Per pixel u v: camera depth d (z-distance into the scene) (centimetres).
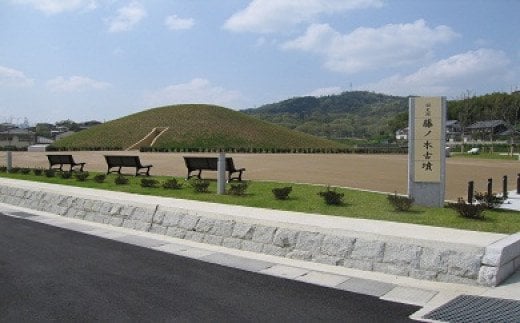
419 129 1020
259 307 503
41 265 673
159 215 942
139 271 645
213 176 1800
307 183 1483
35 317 473
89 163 2766
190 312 488
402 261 630
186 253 760
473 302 516
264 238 766
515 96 9319
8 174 1958
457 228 752
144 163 2672
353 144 7350
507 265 594
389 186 1500
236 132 6538
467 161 3444
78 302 518
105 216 1060
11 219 1105
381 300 526
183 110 7269
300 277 621
